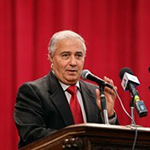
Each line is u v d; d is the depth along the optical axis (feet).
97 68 30.45
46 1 29.68
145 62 31.19
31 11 29.30
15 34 28.96
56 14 29.86
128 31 31.24
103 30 30.78
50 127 17.49
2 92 28.58
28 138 16.53
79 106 18.31
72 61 17.80
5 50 28.84
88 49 30.40
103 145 13.67
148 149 14.32
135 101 14.96
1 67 28.71
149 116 30.25
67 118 17.61
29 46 29.12
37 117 17.22
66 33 18.02
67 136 13.51
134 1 31.58
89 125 13.37
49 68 29.30
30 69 29.01
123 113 30.07
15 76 28.81
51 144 13.82
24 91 17.93
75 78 18.04
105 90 17.10
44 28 29.50
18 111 17.58
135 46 31.32
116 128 13.70
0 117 28.45
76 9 30.40
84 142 13.42
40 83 18.31
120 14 31.24
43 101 17.69
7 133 28.45
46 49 29.40
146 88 30.99
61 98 17.93
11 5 29.17
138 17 31.30
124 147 13.98
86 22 30.50
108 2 31.07
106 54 30.71
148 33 31.42
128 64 31.09
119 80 30.63
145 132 14.10
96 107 18.63
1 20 28.91
